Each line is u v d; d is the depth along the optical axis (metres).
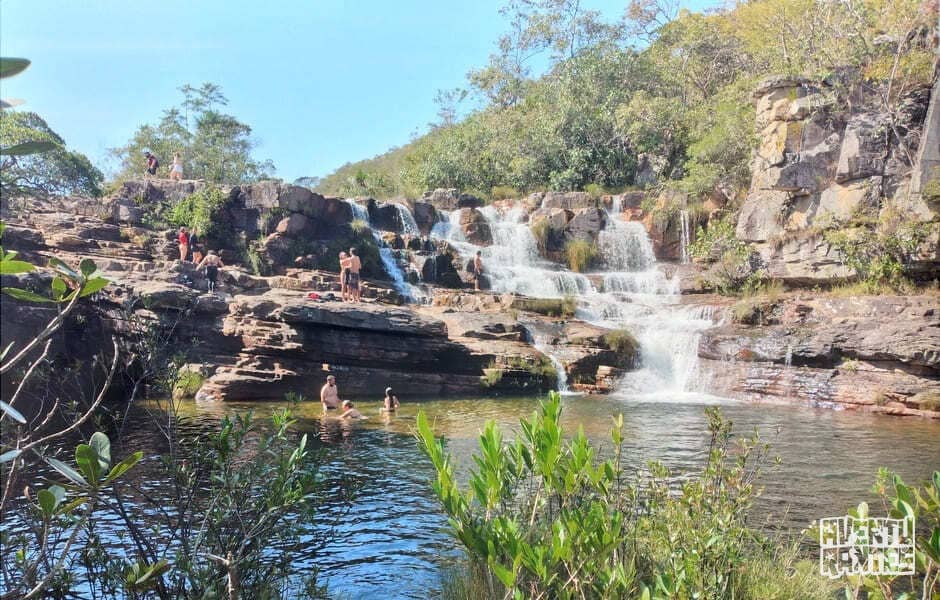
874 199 24.30
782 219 26.77
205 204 26.23
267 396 19.70
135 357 5.37
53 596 4.39
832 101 25.59
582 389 22.48
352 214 29.91
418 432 4.46
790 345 21.12
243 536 4.58
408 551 7.32
